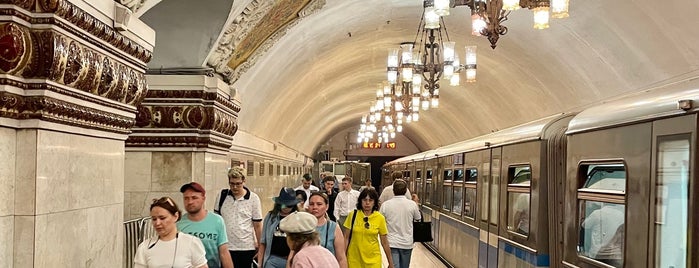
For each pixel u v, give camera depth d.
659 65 9.94
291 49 11.78
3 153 3.15
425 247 18.33
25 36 3.16
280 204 5.74
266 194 17.44
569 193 6.34
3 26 3.08
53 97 3.32
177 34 7.28
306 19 10.48
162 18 7.03
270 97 14.06
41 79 3.23
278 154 20.44
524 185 8.28
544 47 12.66
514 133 9.18
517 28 12.43
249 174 14.16
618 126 5.23
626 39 10.12
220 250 5.13
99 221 4.08
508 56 14.55
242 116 12.39
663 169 4.48
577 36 11.23
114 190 4.38
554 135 7.64
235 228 6.47
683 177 4.21
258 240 6.65
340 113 32.84
